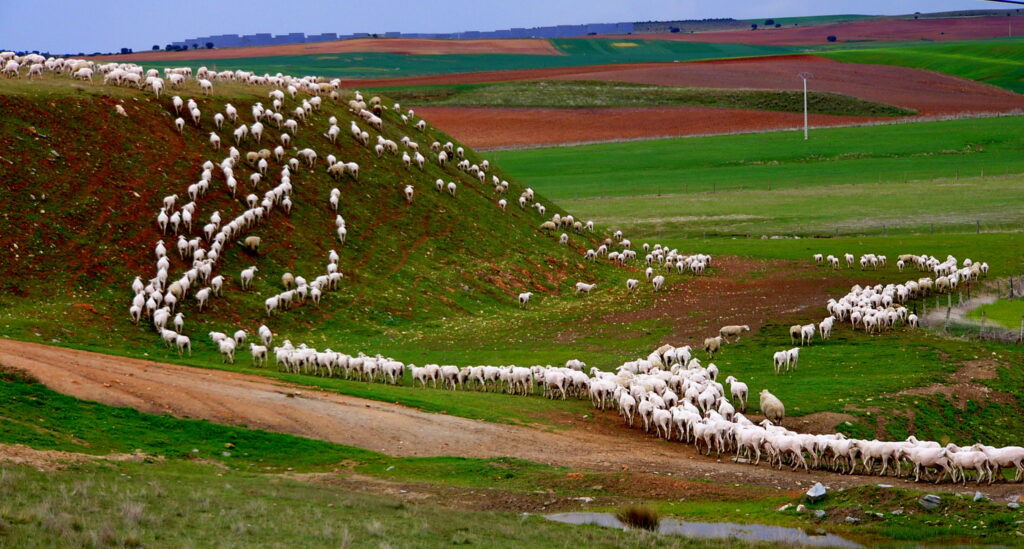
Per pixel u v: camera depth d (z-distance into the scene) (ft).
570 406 140.87
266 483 95.71
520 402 140.77
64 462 92.22
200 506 82.23
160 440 108.06
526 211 291.17
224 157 231.91
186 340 158.30
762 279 246.06
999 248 277.64
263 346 157.17
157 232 198.29
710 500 96.94
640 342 187.01
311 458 108.99
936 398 144.25
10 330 149.07
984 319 204.03
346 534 76.13
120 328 166.71
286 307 192.75
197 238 200.23
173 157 221.25
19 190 189.88
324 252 220.43
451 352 179.22
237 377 138.31
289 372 151.74
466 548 76.89
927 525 85.81
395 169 270.05
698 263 255.29
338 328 191.72
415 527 81.51
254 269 202.39
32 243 181.06
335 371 156.66
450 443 116.16
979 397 147.95
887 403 140.15
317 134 264.31
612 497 97.50
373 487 98.84
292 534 76.59
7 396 109.29
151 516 76.38
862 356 170.19
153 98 238.27
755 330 192.13
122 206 199.72
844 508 90.27
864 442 106.63
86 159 206.49
